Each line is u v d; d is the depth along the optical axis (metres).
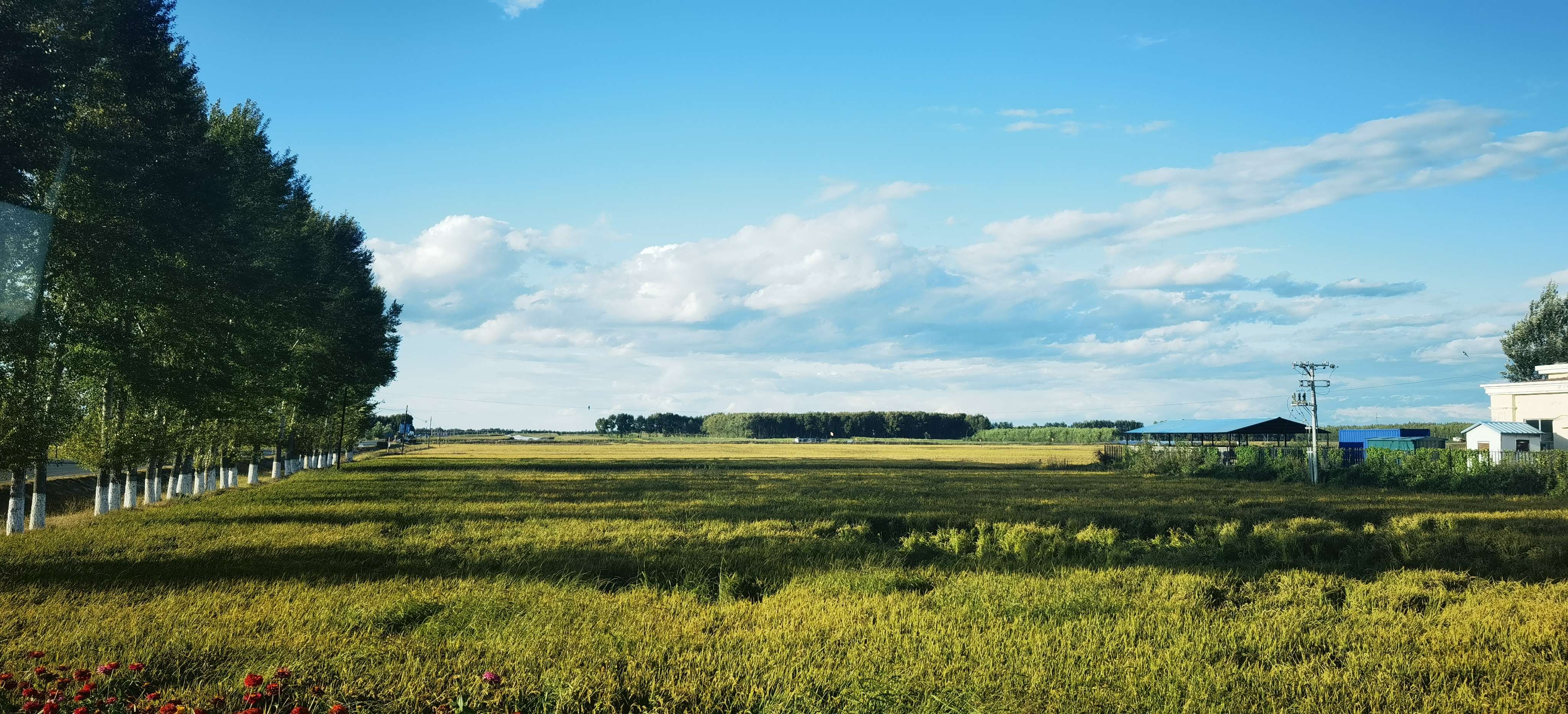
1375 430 81.00
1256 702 8.35
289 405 52.16
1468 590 14.10
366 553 17.94
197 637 9.88
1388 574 15.92
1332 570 17.11
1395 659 9.62
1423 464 47.00
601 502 32.50
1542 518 27.09
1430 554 18.53
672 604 12.64
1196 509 29.81
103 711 6.99
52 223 19.06
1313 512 29.66
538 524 24.08
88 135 22.86
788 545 19.66
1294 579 15.35
